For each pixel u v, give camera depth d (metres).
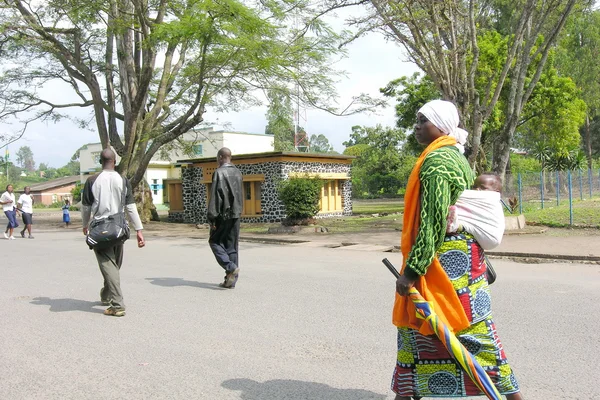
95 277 9.30
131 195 6.54
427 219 2.79
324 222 22.67
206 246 14.66
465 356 2.73
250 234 18.41
